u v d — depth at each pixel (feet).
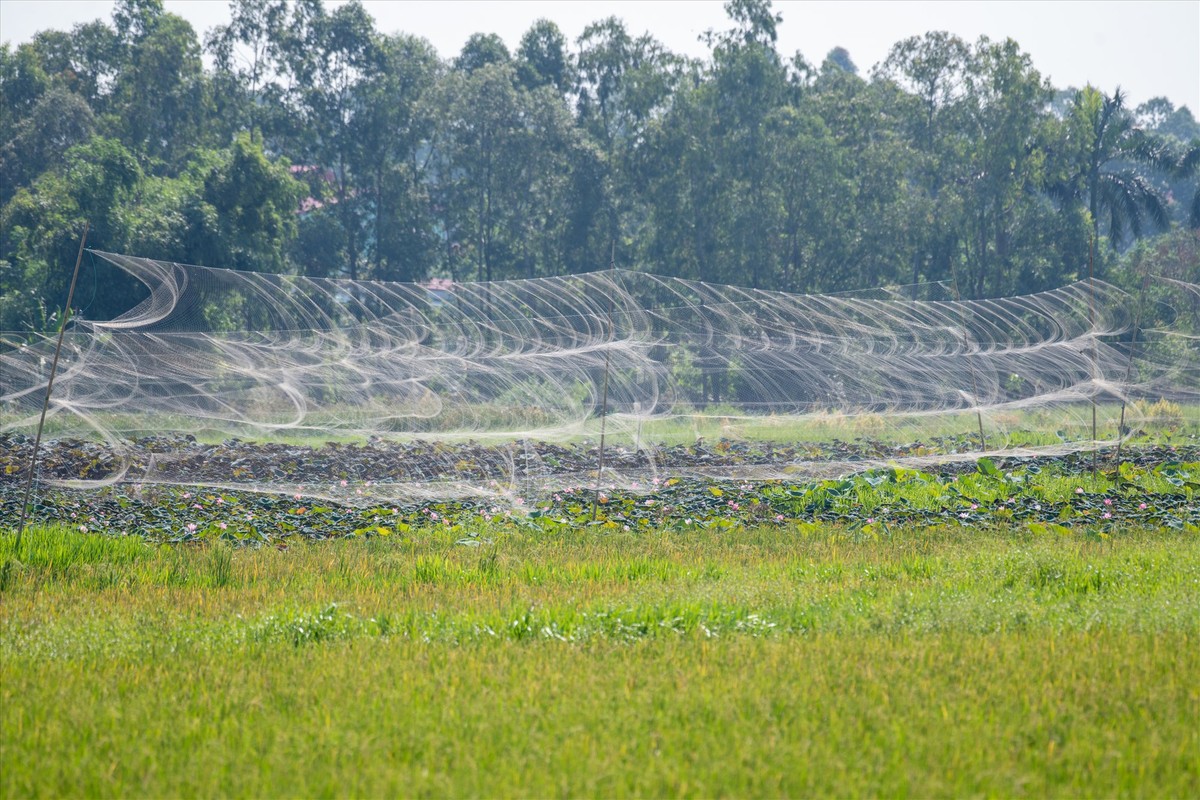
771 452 326.85
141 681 96.22
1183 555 154.61
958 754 75.82
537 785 71.72
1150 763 74.43
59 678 96.68
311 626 114.52
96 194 568.00
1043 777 72.43
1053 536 179.11
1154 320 376.48
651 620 116.26
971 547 169.99
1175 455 307.78
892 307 360.89
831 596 128.36
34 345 353.92
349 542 182.91
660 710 85.76
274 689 92.63
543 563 156.97
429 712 85.81
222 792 71.51
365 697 89.81
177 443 325.21
